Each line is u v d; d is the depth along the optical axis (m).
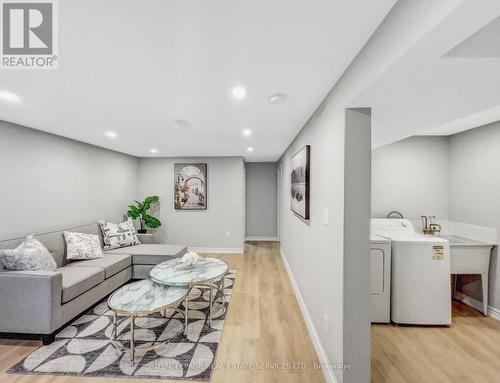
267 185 6.25
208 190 5.12
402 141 3.32
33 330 2.02
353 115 1.46
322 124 1.91
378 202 3.33
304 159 2.42
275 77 1.53
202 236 5.14
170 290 2.21
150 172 5.16
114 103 1.99
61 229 3.10
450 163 3.25
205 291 3.17
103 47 1.22
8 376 1.69
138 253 3.37
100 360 1.85
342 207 1.46
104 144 3.74
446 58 0.95
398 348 2.10
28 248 2.28
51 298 2.03
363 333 1.45
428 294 2.45
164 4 0.93
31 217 2.74
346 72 1.42
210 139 3.38
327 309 1.75
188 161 5.12
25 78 1.55
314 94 1.79
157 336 2.17
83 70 1.46
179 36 1.13
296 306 2.79
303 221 2.64
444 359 1.96
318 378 1.73
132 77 1.54
